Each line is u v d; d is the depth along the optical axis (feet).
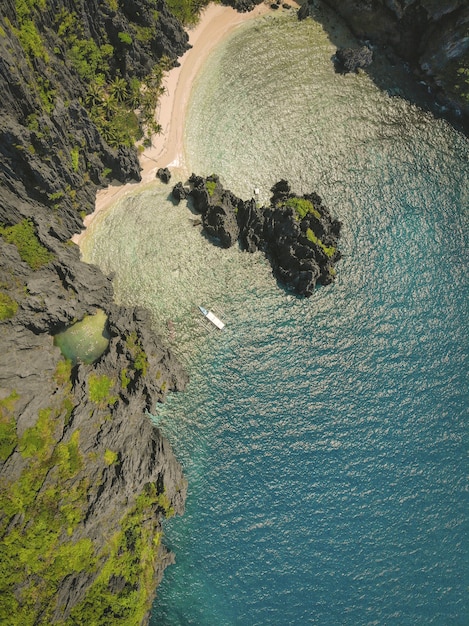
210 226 292.81
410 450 271.49
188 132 314.14
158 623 232.12
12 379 221.46
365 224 317.22
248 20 354.95
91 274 267.39
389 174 333.62
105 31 291.17
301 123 334.85
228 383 272.31
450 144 351.67
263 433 266.16
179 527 249.34
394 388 282.15
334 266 304.30
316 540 250.57
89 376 244.63
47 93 249.96
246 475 258.78
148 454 246.68
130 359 253.03
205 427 264.31
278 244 291.58
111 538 224.33
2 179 246.88
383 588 245.04
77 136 270.26
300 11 362.53
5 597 189.98
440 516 260.83
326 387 277.64
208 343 276.82
